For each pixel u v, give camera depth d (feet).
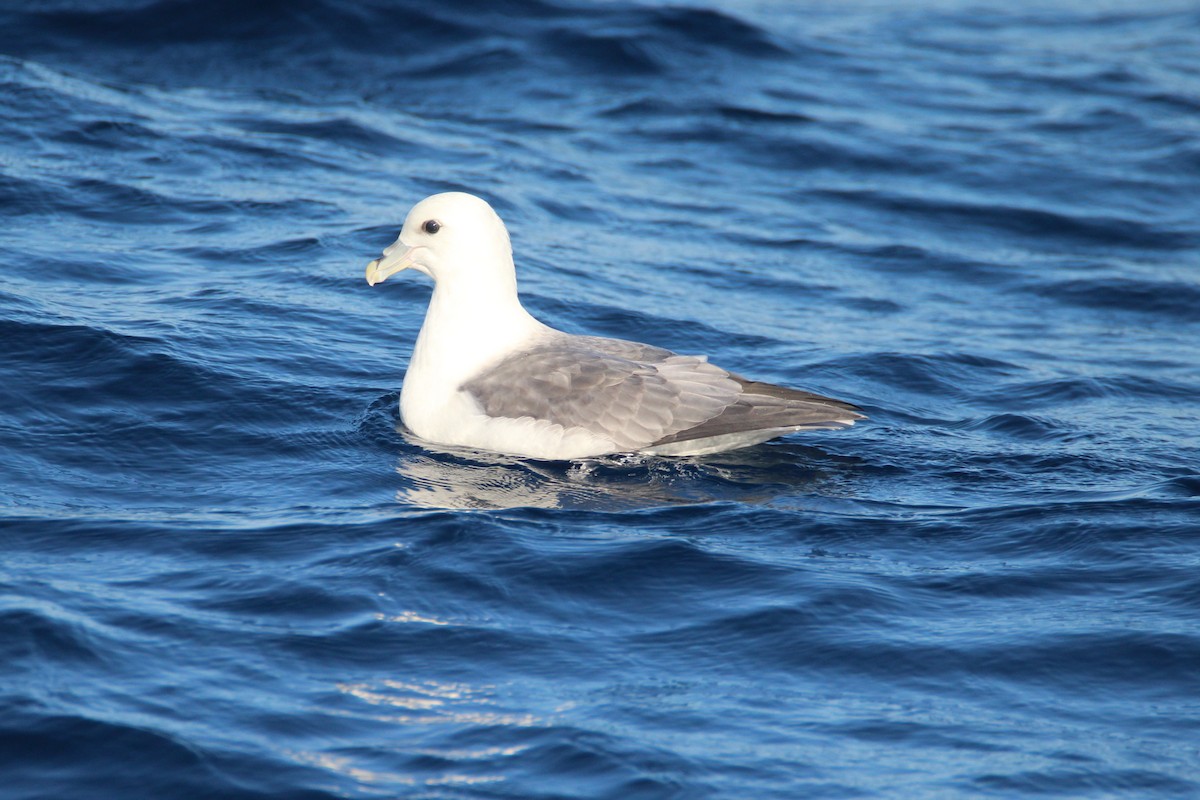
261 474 42.52
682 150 85.25
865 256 71.82
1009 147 88.22
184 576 34.76
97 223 64.54
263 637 31.91
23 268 57.41
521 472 43.68
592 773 27.32
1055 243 75.41
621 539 38.22
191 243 63.57
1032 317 64.85
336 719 28.91
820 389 53.83
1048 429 49.78
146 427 44.98
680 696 30.48
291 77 89.97
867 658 32.37
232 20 94.27
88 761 27.09
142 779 26.71
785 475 44.42
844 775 27.63
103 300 55.16
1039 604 35.14
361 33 95.55
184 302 56.24
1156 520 40.32
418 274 63.36
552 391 45.03
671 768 27.58
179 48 91.35
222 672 30.35
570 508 40.70
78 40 90.43
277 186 71.97
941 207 78.89
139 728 28.04
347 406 48.75
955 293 67.87
